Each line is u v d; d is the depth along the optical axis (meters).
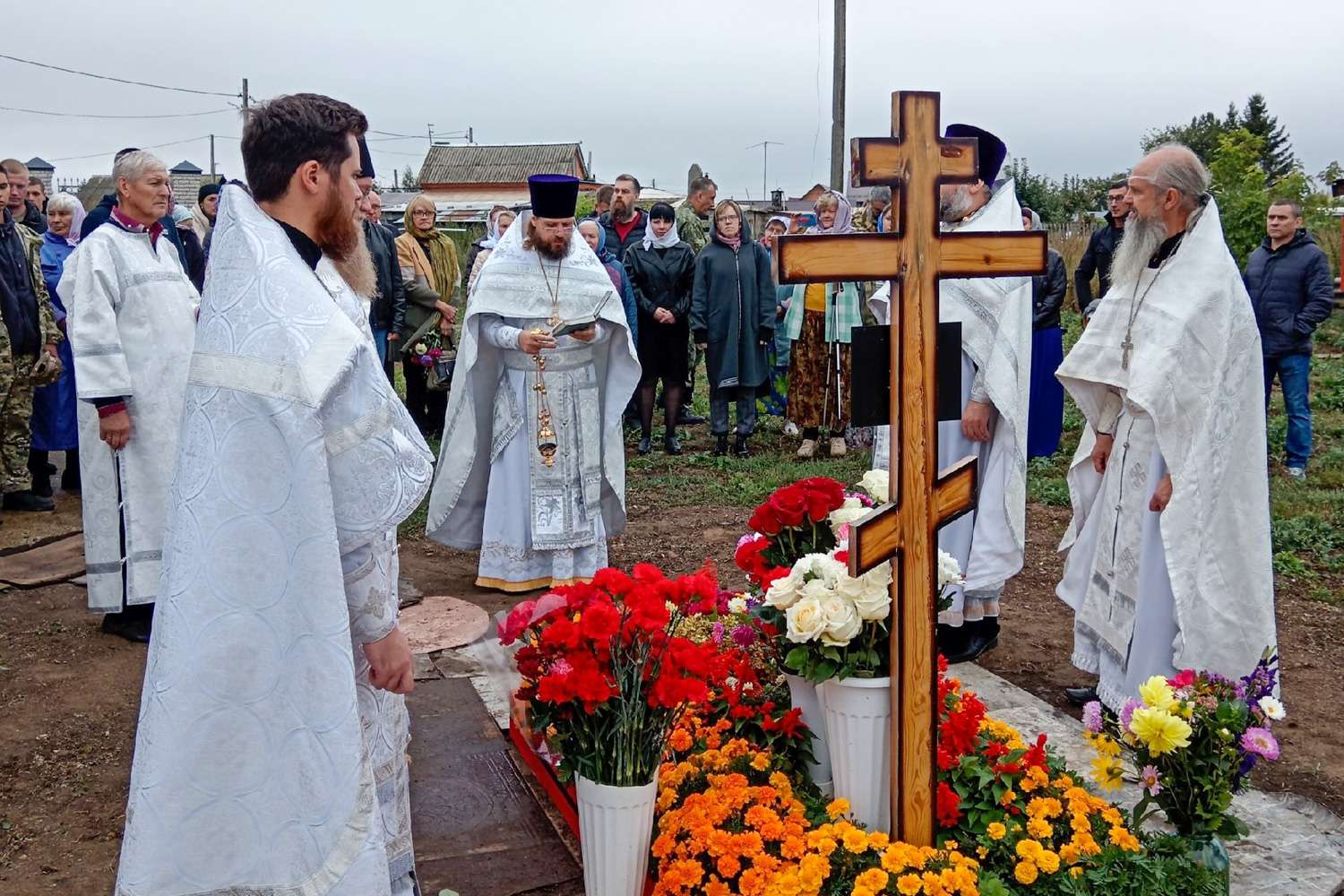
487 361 5.73
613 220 10.30
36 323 7.14
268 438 2.14
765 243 11.34
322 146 2.33
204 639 2.15
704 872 2.91
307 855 2.18
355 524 2.21
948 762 2.97
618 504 5.94
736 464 9.05
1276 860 3.31
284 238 2.28
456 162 45.50
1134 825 3.06
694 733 3.33
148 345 4.94
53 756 3.99
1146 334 3.84
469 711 4.29
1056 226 22.92
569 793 3.44
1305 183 19.69
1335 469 8.70
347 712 2.18
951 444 4.72
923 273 2.62
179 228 6.24
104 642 5.13
